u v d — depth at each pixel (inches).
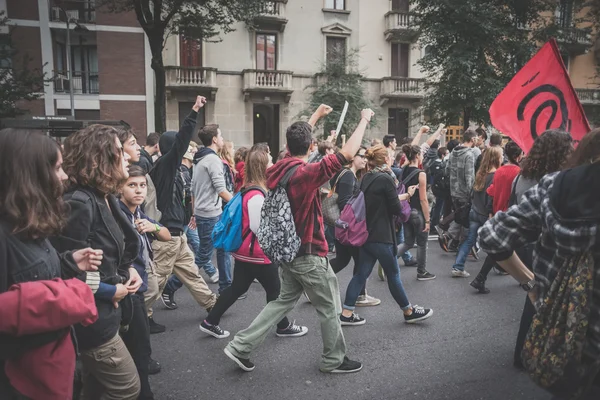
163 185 147.4
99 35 728.3
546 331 65.8
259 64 814.5
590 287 61.7
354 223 155.4
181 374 127.3
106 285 78.3
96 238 79.1
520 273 76.7
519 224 71.2
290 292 127.3
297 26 820.6
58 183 62.2
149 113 760.3
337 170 108.0
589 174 63.2
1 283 55.9
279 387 119.9
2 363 57.3
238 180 264.4
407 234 223.6
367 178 157.8
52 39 719.7
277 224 113.6
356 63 823.7
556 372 63.3
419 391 117.3
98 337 78.4
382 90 857.5
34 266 59.1
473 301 190.4
